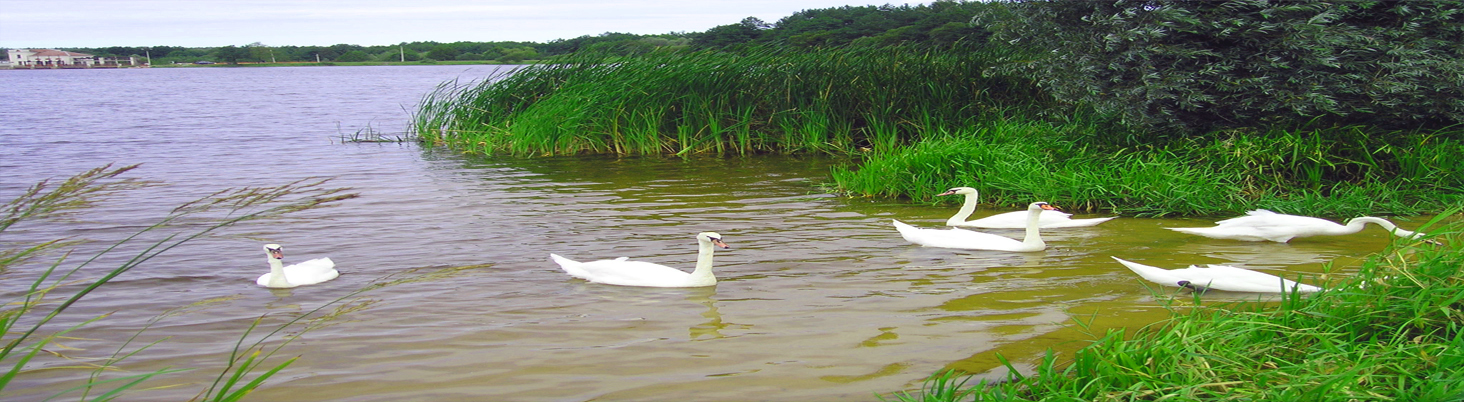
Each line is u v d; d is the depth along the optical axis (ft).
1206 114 43.04
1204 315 21.93
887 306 23.94
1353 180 39.40
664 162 56.44
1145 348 17.70
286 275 26.48
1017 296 24.77
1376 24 39.99
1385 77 37.86
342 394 18.25
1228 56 40.04
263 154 62.64
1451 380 15.23
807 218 37.11
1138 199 37.81
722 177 49.39
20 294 25.25
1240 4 38.06
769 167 53.62
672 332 21.97
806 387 18.43
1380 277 20.03
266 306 24.29
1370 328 18.57
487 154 61.05
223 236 33.63
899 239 32.68
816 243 32.07
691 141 61.46
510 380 18.95
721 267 28.58
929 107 59.52
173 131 81.92
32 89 200.23
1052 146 43.83
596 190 44.93
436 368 19.63
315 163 57.16
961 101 59.67
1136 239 32.53
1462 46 38.29
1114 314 22.94
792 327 22.24
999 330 21.77
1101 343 19.15
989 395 16.31
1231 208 36.78
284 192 13.60
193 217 37.50
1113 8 42.29
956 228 32.19
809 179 48.49
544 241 32.78
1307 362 16.46
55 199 12.45
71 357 20.22
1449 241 19.93
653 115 61.21
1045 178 39.96
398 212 38.73
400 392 18.35
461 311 23.70
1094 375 16.92
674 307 24.04
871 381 18.71
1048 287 25.68
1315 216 35.96
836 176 44.55
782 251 30.76
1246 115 41.37
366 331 22.07
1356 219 30.48
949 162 42.47
